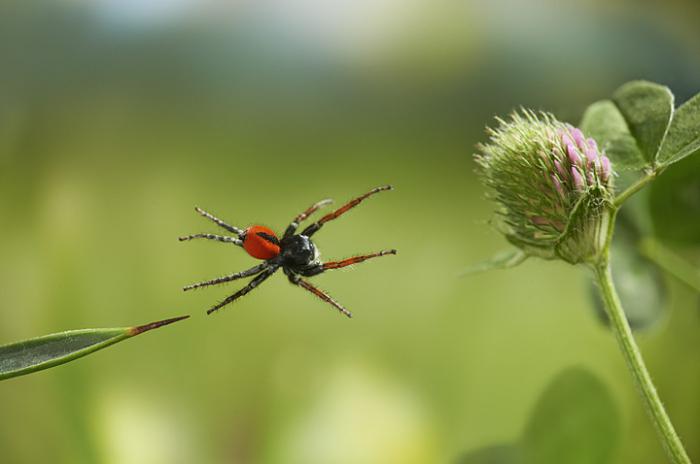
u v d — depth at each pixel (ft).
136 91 1.94
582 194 1.02
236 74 1.96
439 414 1.68
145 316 1.81
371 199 1.86
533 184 1.03
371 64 1.94
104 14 2.01
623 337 1.01
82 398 1.73
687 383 1.51
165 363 1.76
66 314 1.81
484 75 1.90
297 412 1.69
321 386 1.72
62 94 1.94
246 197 1.89
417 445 1.66
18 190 1.91
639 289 1.14
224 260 1.83
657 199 1.12
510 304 1.74
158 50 2.00
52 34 1.97
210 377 1.74
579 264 1.03
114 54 1.99
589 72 1.81
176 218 1.87
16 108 1.91
